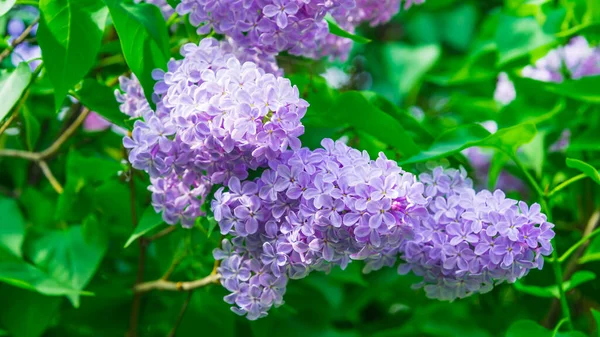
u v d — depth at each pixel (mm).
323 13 668
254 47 681
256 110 614
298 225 618
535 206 642
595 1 903
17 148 956
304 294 906
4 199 861
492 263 638
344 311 1004
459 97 1022
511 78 919
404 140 742
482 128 757
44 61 671
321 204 608
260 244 646
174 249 837
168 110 659
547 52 901
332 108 739
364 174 611
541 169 906
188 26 744
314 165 624
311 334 903
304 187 620
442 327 954
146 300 877
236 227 632
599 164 897
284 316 905
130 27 683
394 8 767
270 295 651
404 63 1161
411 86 1146
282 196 626
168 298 884
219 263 728
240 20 665
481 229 638
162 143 643
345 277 893
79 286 816
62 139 850
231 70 629
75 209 835
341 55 771
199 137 624
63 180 951
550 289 798
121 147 953
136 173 830
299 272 636
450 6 1259
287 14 655
